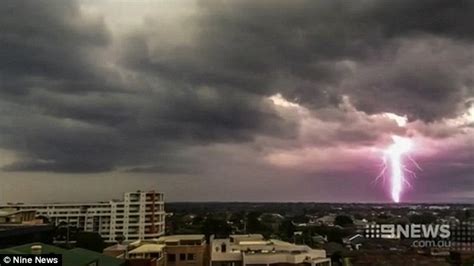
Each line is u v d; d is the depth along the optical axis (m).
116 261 39.50
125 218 104.81
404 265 49.59
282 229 84.44
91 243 69.12
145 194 105.62
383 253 52.59
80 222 103.75
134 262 46.56
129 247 56.22
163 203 108.69
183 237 62.47
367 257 51.59
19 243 49.78
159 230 105.81
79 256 33.50
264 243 60.66
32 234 52.38
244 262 52.19
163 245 55.97
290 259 52.09
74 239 69.75
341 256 54.59
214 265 53.72
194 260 56.69
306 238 70.56
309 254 54.41
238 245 59.69
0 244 46.75
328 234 70.62
